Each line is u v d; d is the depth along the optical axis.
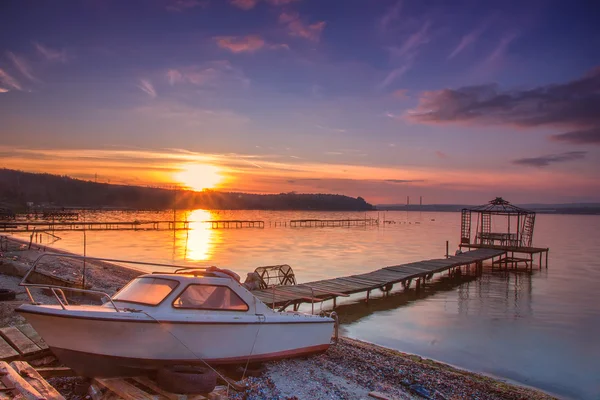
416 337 16.80
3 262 20.09
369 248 58.84
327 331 11.08
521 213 47.50
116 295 8.87
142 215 183.88
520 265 45.06
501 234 47.38
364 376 10.33
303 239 73.38
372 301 24.92
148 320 7.86
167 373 7.41
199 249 52.50
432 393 9.91
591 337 17.22
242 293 9.37
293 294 18.84
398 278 26.30
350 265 39.91
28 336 9.37
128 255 43.94
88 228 87.69
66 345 7.64
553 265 45.38
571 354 14.95
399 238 79.75
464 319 20.33
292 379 9.32
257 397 7.98
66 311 7.51
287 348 10.05
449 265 32.97
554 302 25.27
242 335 9.01
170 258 42.16
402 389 9.96
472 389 10.64
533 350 15.39
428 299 25.92
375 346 14.43
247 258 43.66
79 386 7.58
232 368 9.17
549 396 10.95
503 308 23.27
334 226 125.44
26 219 109.44
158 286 8.73
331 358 11.44
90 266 28.00
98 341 7.62
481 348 15.52
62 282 16.64
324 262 41.81
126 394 7.11
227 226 113.75
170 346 8.15
